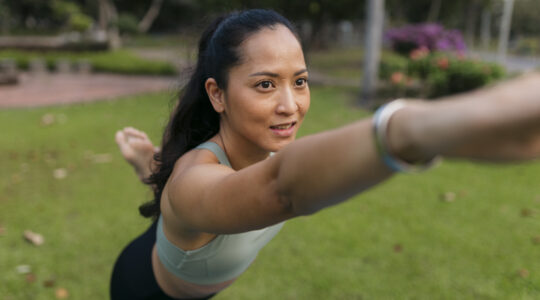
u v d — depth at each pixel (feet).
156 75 53.67
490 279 10.75
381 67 33.65
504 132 1.14
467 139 1.20
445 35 44.57
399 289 10.38
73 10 94.22
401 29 46.01
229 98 2.97
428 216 14.02
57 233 12.78
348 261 11.48
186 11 126.93
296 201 1.90
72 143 21.65
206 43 3.57
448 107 1.26
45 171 17.71
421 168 1.40
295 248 12.07
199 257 3.92
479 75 29.01
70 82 47.39
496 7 123.13
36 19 136.26
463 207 14.67
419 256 11.71
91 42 70.90
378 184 1.58
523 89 1.15
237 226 2.27
